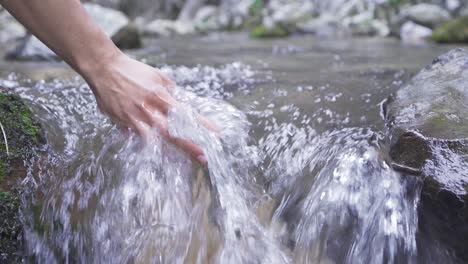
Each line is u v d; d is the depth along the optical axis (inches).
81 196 52.6
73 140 60.2
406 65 108.3
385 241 48.9
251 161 55.5
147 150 50.7
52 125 62.4
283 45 173.3
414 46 160.9
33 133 56.4
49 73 99.3
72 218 51.6
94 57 49.9
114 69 50.8
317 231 51.0
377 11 235.1
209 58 130.2
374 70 100.7
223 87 83.7
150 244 49.4
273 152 58.8
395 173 49.8
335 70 102.3
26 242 49.4
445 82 63.5
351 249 50.0
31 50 126.8
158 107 51.1
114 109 51.6
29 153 54.4
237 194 51.9
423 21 199.9
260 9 297.6
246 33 262.4
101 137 59.1
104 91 51.1
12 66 113.1
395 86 82.0
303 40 199.0
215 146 51.6
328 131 61.6
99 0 341.4
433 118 53.4
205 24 292.5
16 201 49.3
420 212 46.8
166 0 382.0
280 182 54.9
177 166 50.6
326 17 244.2
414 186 48.0
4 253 47.9
